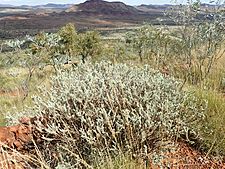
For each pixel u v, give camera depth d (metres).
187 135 3.51
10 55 19.95
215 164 3.43
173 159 3.43
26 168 3.23
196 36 8.04
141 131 3.19
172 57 9.15
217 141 3.73
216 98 4.78
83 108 3.41
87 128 3.35
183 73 7.98
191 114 3.99
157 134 3.27
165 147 3.31
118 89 3.73
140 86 3.76
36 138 3.61
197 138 3.75
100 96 3.48
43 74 16.77
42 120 3.47
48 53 15.11
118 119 3.24
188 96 4.46
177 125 3.59
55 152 3.34
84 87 3.48
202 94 4.88
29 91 11.16
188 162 3.41
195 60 8.20
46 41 14.60
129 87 3.69
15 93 12.05
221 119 4.14
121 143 3.21
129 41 16.39
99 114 3.39
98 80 3.81
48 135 3.56
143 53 12.12
